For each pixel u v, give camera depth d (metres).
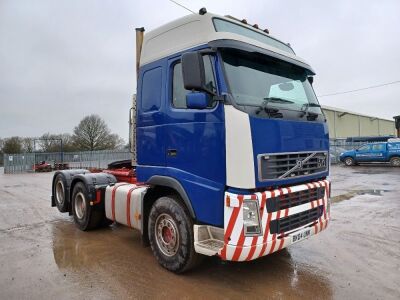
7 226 7.18
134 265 4.82
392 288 4.05
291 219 4.06
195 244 4.11
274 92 4.33
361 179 16.14
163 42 4.72
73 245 5.77
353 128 47.88
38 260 5.05
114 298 3.83
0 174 29.55
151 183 4.72
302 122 4.32
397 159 23.81
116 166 7.70
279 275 4.45
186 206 4.33
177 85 4.45
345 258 5.07
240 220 3.63
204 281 4.26
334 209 8.80
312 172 4.49
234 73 3.96
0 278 4.39
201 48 4.11
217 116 3.88
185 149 4.24
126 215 5.53
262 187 3.75
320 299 3.79
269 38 5.12
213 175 3.92
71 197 7.27
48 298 3.82
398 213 8.27
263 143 3.74
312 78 5.28
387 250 5.43
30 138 58.34
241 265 4.79
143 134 4.94
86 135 56.94
